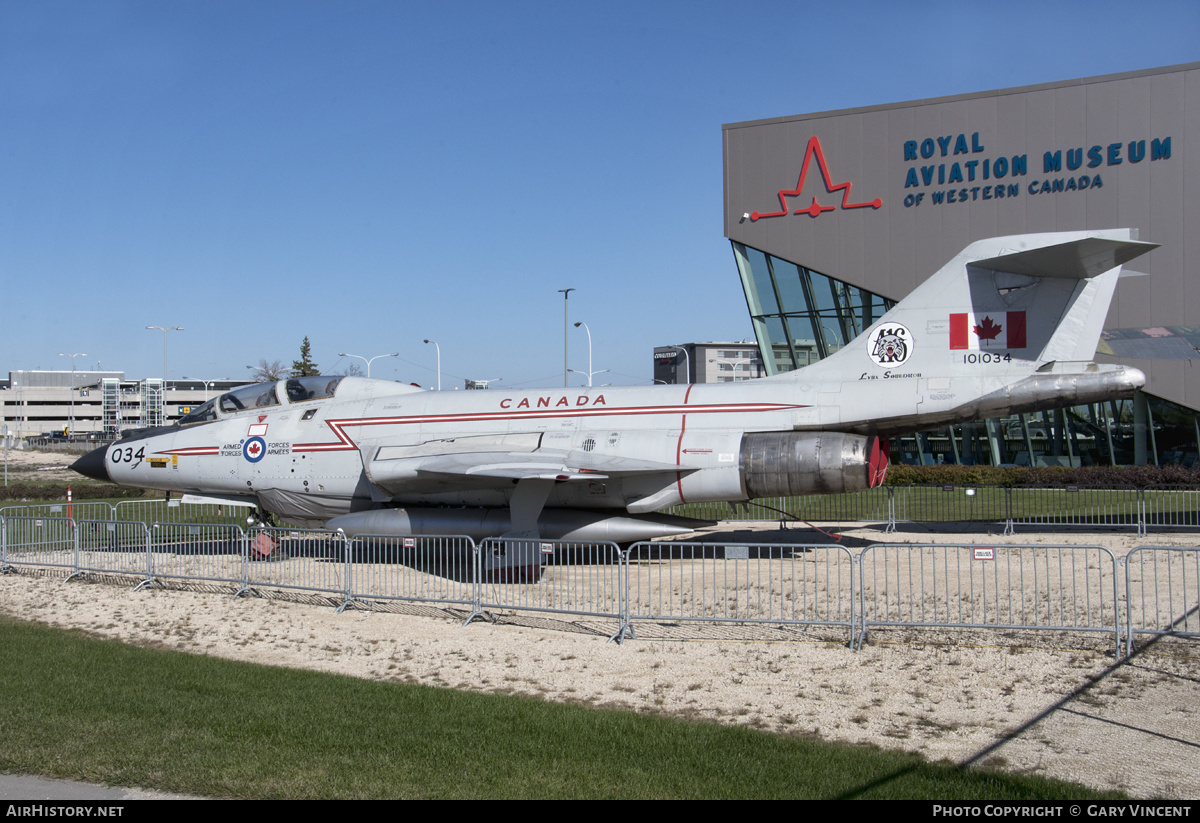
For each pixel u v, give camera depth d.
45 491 31.38
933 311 13.71
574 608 10.95
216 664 8.48
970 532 17.62
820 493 13.65
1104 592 11.16
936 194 29.20
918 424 13.77
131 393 102.81
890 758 5.72
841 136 30.41
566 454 14.00
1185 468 24.73
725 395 14.45
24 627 10.55
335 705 7.03
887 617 9.65
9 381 110.62
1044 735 6.23
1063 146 27.50
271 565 15.04
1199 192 25.94
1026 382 13.04
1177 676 7.60
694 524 14.74
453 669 8.33
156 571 14.52
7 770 5.73
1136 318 27.02
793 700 7.18
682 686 7.64
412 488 14.95
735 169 32.03
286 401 16.80
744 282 32.44
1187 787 5.25
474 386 36.00
